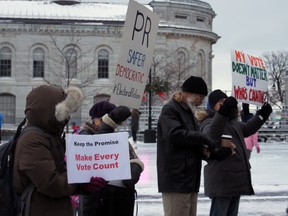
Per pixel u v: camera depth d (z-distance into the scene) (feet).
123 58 21.70
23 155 13.71
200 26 249.34
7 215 14.07
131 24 21.74
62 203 14.38
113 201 19.67
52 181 13.65
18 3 242.17
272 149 96.73
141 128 135.13
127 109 18.79
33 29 230.68
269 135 129.08
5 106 230.48
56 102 14.21
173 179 20.08
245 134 24.00
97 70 233.14
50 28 230.89
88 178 14.47
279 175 54.90
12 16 233.35
